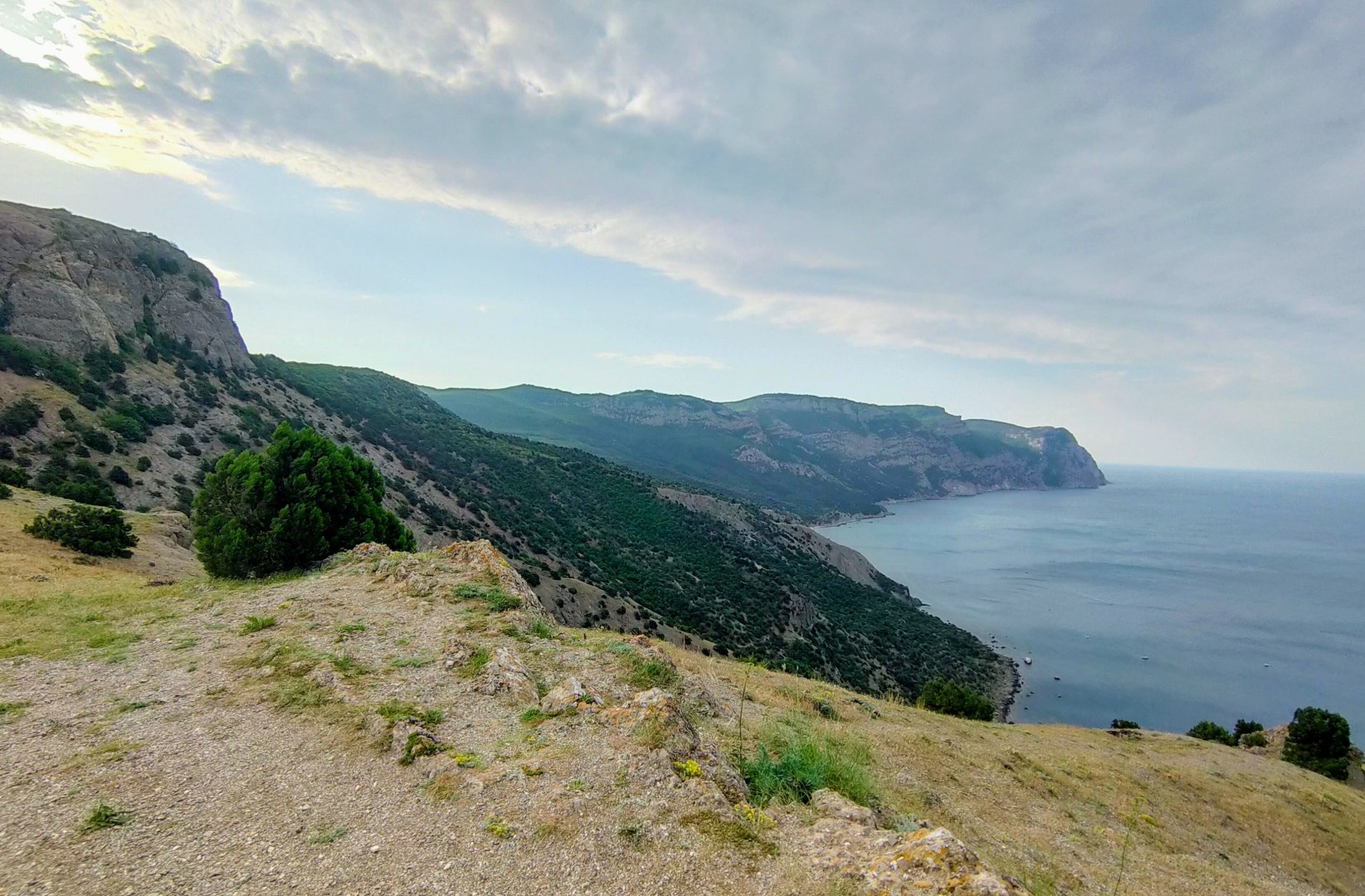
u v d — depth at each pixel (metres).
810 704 15.10
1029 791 14.03
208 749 7.07
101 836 5.27
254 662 10.01
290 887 4.72
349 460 21.31
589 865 5.17
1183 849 13.92
